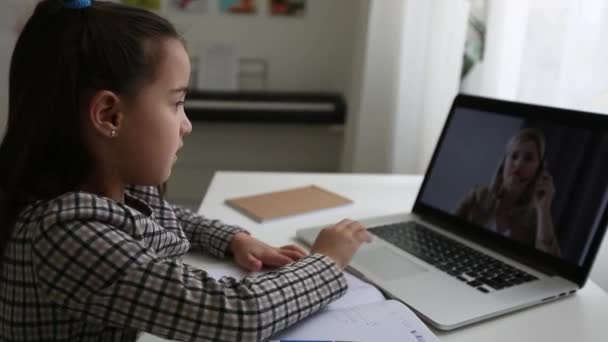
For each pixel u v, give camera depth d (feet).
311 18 7.59
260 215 3.17
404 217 3.18
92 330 1.99
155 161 2.02
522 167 2.72
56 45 1.86
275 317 1.93
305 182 3.93
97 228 1.83
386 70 5.88
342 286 2.17
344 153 7.05
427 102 5.24
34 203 1.98
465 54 4.93
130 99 1.92
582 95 3.32
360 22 6.51
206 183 7.95
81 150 1.97
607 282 2.84
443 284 2.34
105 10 1.96
